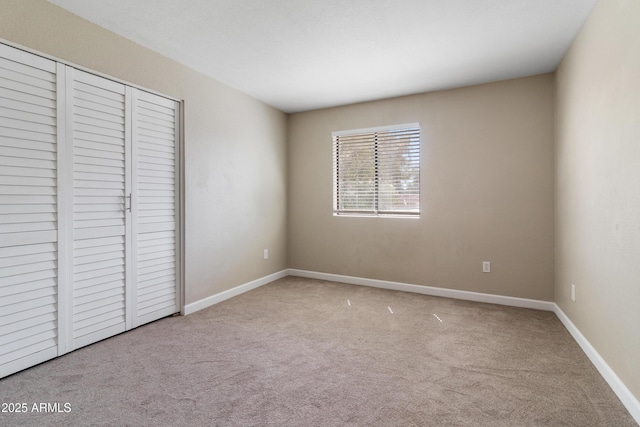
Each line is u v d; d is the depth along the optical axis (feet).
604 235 6.37
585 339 7.39
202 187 10.36
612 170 6.02
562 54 8.95
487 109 10.94
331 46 8.51
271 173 13.67
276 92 11.97
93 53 7.43
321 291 12.33
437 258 11.84
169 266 9.55
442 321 9.32
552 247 10.16
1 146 6.06
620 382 5.65
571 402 5.55
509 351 7.45
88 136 7.46
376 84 11.12
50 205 6.81
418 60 9.29
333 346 7.73
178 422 5.05
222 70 10.05
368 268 13.15
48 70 6.70
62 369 6.56
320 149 14.03
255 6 6.77
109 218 7.95
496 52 8.82
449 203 11.59
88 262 7.55
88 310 7.59
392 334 8.41
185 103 9.71
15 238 6.28
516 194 10.61
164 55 9.05
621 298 5.66
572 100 8.33
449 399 5.65
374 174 13.08
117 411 5.30
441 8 6.82
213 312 10.03
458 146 11.40
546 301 10.27
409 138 12.39
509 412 5.30
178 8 6.86
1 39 6.00
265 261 13.42
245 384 6.10
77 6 6.81
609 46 6.10
